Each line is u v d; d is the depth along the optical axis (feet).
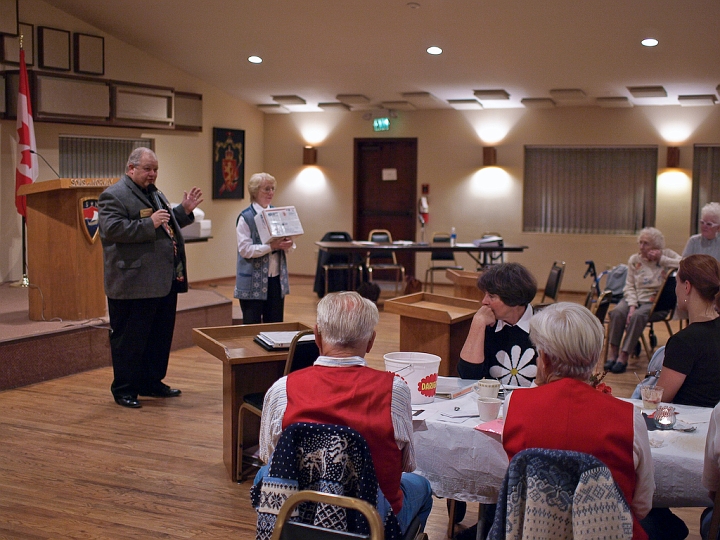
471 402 8.75
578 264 34.42
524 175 35.04
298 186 38.55
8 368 16.97
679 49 25.67
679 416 8.39
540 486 5.84
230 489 11.57
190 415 15.31
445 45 27.37
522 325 9.82
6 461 12.57
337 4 24.90
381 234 32.94
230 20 27.14
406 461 6.75
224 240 36.32
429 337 12.57
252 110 37.73
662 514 8.07
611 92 30.86
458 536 9.89
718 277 9.03
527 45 26.66
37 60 26.94
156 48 30.50
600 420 6.15
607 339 18.79
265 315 16.88
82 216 18.67
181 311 21.48
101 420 14.88
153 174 15.35
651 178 33.30
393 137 36.73
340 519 5.99
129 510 10.73
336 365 6.82
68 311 18.97
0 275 26.37
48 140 27.84
